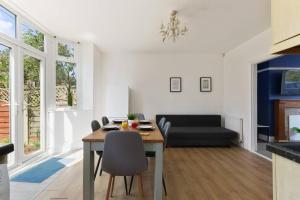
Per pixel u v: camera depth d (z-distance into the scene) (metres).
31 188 2.94
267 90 6.23
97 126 3.32
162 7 3.38
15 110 3.67
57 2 3.25
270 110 6.21
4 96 3.51
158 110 6.39
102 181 3.24
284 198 1.06
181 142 5.50
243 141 5.34
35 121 4.39
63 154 4.62
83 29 4.41
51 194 2.77
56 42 4.99
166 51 6.18
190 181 3.25
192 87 6.43
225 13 3.58
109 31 4.53
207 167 3.91
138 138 2.29
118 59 6.33
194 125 6.26
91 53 5.41
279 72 6.14
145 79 6.38
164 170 3.74
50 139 4.75
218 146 5.54
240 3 3.23
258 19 3.81
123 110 6.07
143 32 4.57
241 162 4.20
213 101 6.44
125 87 6.13
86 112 5.17
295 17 0.94
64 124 4.90
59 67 5.12
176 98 6.42
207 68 6.44
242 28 4.26
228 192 2.87
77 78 5.39
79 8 3.45
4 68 3.50
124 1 3.19
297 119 6.06
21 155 3.84
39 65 4.55
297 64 6.09
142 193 2.65
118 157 2.31
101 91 6.22
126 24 4.12
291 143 1.20
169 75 6.41
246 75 5.11
